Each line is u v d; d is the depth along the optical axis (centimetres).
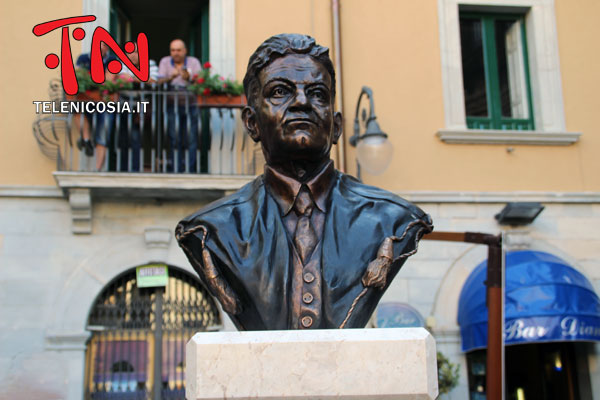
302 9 916
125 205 825
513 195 891
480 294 806
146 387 795
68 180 783
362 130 887
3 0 857
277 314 216
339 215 233
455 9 941
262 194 239
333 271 221
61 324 786
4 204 809
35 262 799
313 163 237
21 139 827
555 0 970
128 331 805
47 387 768
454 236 600
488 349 571
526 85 971
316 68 234
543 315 777
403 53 920
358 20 923
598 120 941
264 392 170
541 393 920
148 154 902
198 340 174
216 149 864
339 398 171
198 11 961
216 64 894
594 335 788
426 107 909
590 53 961
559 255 888
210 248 228
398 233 230
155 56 1027
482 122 953
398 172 887
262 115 233
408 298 847
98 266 806
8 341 775
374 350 173
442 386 795
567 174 916
